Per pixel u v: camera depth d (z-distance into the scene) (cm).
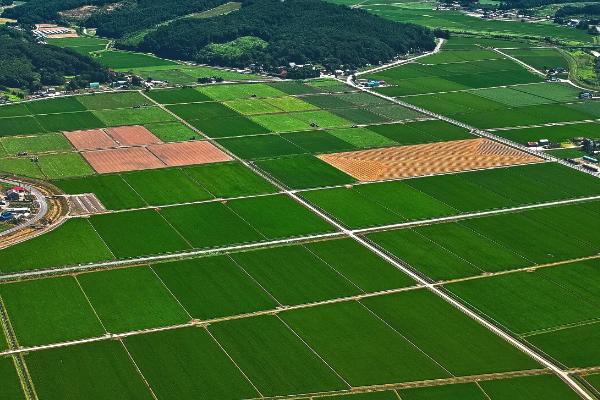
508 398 18900
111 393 18662
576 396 19062
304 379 19350
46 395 18538
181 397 18612
